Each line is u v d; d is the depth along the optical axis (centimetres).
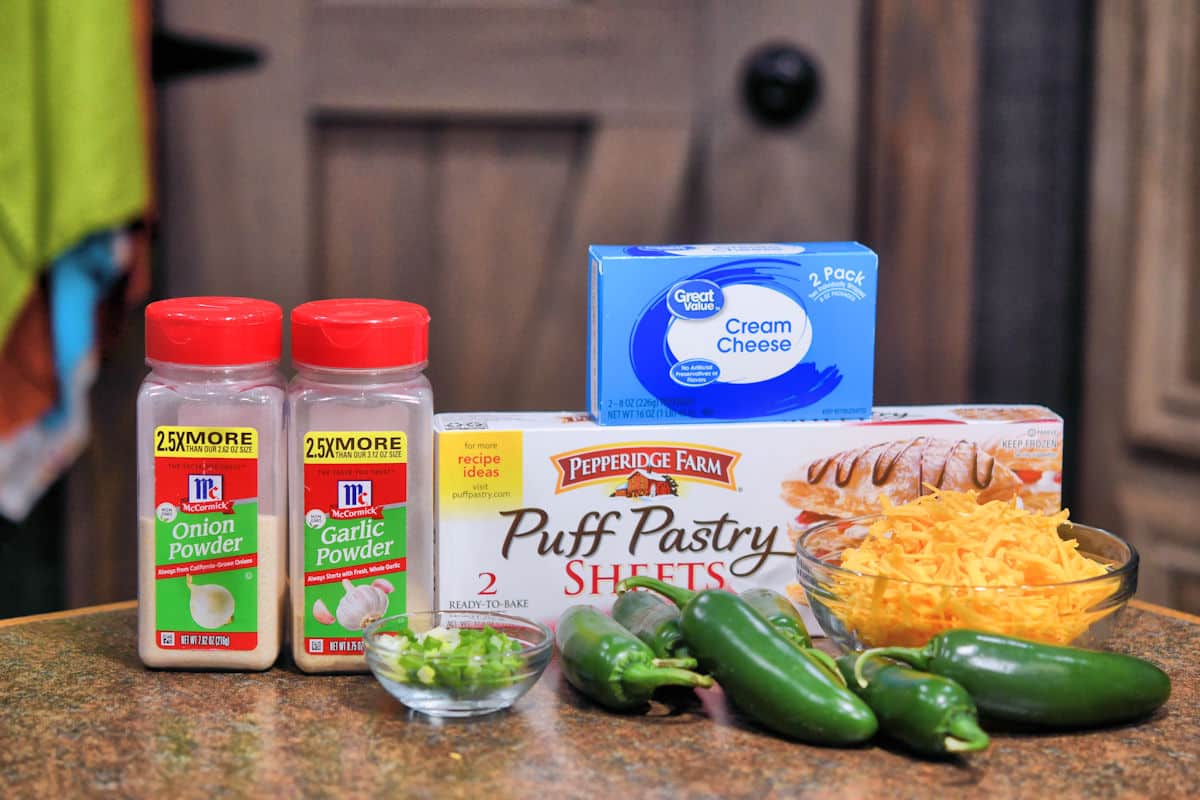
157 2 193
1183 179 204
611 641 100
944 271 206
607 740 97
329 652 108
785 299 112
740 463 113
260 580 108
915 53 199
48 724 99
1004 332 209
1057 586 99
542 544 112
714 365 112
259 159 198
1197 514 209
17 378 192
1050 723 98
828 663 99
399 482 107
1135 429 211
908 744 95
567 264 202
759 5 196
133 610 125
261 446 106
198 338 104
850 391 114
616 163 199
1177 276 206
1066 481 214
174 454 106
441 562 111
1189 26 200
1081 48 202
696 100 198
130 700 103
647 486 112
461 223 201
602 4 195
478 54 196
